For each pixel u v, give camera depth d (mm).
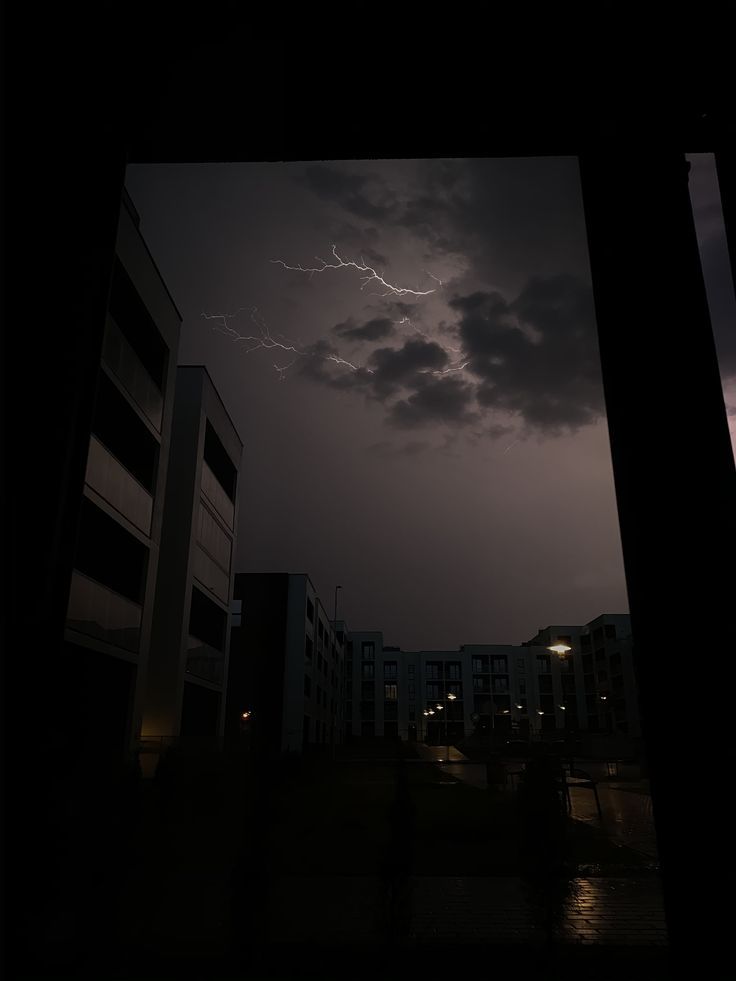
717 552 3064
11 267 2973
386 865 4348
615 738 44750
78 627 16172
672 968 2787
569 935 4914
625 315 3396
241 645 48281
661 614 3053
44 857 3023
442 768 34375
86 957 3889
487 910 5691
